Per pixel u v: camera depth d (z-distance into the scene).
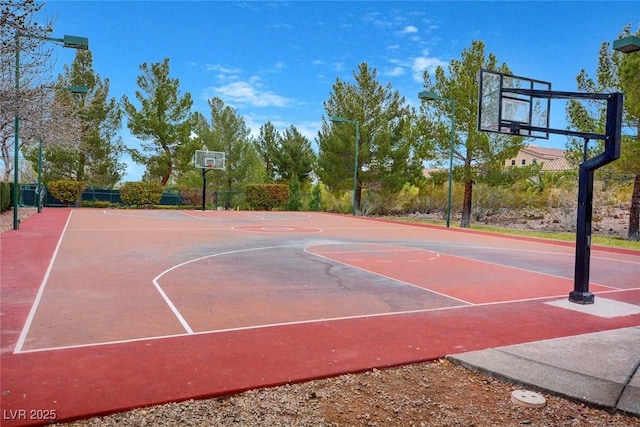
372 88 31.70
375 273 9.79
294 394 3.88
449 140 24.91
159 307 6.49
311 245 14.48
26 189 33.62
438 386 4.14
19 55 11.11
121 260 10.51
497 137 23.97
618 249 16.05
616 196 25.44
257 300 7.07
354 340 5.27
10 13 5.80
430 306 7.04
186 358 4.56
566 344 5.19
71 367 4.27
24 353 4.61
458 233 20.67
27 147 29.11
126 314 6.10
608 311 7.00
